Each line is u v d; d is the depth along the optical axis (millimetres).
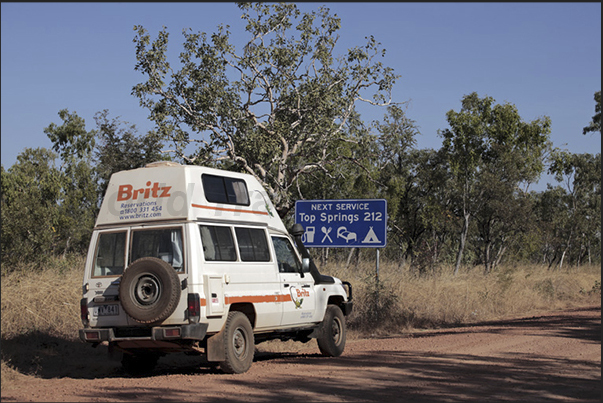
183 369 11859
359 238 19469
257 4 29984
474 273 29156
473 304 23359
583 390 8859
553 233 62594
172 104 30578
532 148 51812
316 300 12688
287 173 32156
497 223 55031
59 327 15523
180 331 9516
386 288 20938
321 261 27281
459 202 53031
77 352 13891
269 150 28984
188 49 30094
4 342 13422
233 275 10484
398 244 55062
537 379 9758
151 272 9539
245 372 10578
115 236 10367
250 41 30375
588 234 68625
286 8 30031
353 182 48438
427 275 26484
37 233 23188
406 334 17953
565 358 12000
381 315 19422
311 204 19859
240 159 29469
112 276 10211
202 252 9969
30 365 11922
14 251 21984
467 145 50875
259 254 11344
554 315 22469
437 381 9602
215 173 10742
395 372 10484
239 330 10586
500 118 50875
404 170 54281
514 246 54719
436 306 21984
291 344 15859
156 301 9492
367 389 8938
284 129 29875
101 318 10203
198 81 29938
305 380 9719
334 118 31219
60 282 17453
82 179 50438
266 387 9102
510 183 50438
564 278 33938
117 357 10547
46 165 50688
